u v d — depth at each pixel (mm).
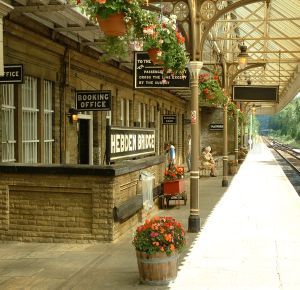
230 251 8477
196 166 10289
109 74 16672
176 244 6594
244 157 42844
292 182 24375
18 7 9719
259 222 11312
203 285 6535
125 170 9383
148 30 6773
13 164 9211
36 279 6738
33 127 12039
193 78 10297
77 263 7598
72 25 11805
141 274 6555
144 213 11219
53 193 9055
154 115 24531
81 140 15305
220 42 22016
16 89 11094
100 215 8898
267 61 20969
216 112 41562
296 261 7797
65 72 13148
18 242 9133
